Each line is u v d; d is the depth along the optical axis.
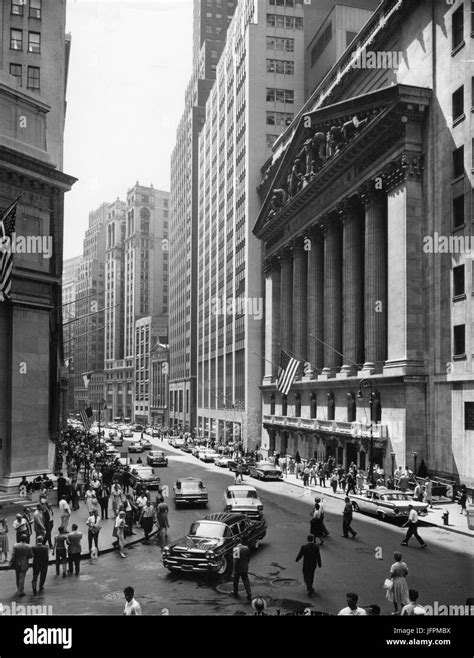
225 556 17.00
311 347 55.50
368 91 46.16
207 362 103.12
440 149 35.06
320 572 17.36
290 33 75.81
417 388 35.94
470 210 31.77
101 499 26.69
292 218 61.06
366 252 43.31
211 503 30.86
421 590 15.44
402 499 27.58
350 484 33.78
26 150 32.72
